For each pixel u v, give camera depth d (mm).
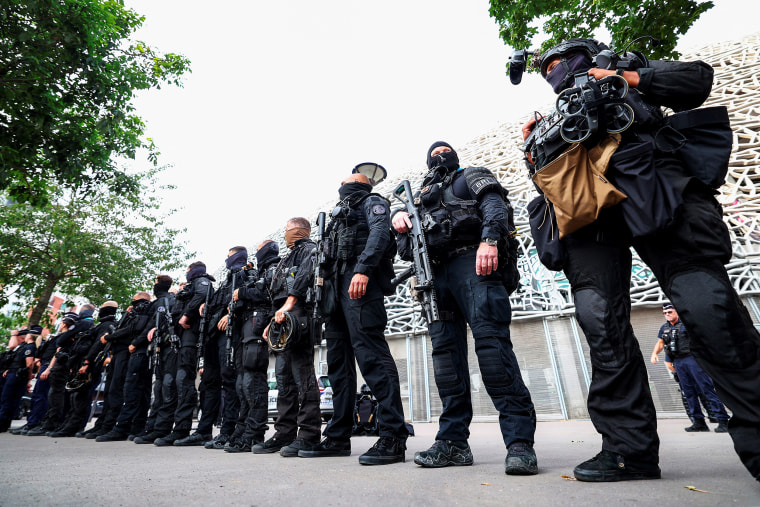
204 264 4680
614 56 1554
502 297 1925
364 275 2244
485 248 1813
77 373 5531
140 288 11688
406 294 11539
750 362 1120
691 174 1305
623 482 1302
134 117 6660
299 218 3490
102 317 5996
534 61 2039
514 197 11562
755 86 11734
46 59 5320
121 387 5109
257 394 3303
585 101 1388
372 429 5883
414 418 9836
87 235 11219
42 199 6543
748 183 8875
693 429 4582
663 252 1295
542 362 8852
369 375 2311
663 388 7574
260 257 3877
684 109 1452
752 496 1063
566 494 1175
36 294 10992
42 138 5805
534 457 1616
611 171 1403
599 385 1424
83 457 2760
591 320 1451
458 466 1889
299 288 2916
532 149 1696
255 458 2576
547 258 1645
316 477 1646
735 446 1122
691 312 1186
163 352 4566
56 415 5992
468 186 2049
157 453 3068
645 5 3596
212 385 4133
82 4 5438
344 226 2568
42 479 1736
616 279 1479
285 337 2818
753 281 7539
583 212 1388
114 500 1260
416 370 10297
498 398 1788
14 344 7645
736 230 8320
